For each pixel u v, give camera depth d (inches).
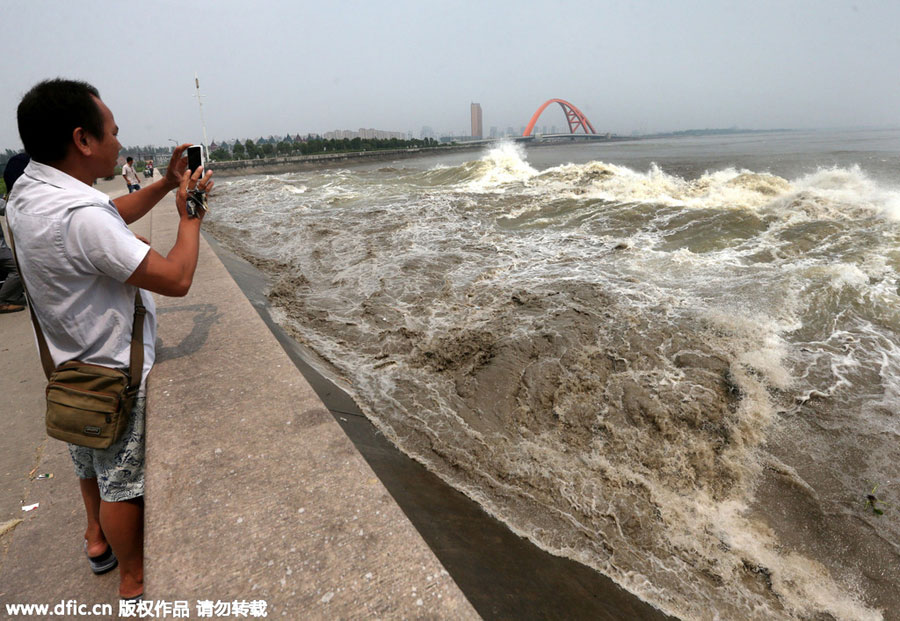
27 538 87.7
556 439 137.2
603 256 273.0
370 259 299.7
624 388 151.9
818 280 205.5
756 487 118.1
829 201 329.1
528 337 182.5
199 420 76.1
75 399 61.1
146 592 49.3
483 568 80.0
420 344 188.1
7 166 83.4
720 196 392.2
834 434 128.1
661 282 225.0
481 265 275.3
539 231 343.0
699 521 110.7
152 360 74.2
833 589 95.1
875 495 111.3
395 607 48.4
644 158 1418.6
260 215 516.7
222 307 126.4
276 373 90.4
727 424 134.9
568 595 83.5
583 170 579.2
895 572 96.3
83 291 58.8
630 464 127.3
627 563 99.8
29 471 105.5
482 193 517.0
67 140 57.9
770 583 96.7
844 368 151.2
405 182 727.1
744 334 172.1
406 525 58.0
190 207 70.4
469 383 161.9
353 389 159.6
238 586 50.0
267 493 62.2
